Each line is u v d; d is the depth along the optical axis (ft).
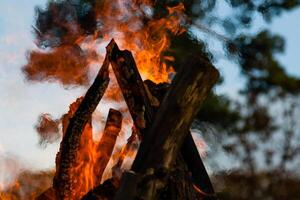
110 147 12.44
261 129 41.22
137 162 9.07
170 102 9.23
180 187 9.93
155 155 9.02
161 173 8.98
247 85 40.93
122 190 8.56
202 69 9.25
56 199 11.87
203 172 10.62
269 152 41.11
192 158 10.62
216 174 40.11
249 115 41.01
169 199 9.86
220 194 39.96
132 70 10.76
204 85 9.29
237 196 40.32
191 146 10.65
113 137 12.50
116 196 8.58
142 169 8.96
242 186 40.29
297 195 40.63
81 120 11.47
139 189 8.84
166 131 9.12
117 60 10.87
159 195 9.31
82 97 12.48
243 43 38.01
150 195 8.87
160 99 10.71
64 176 11.66
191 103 9.25
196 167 10.62
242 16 37.60
